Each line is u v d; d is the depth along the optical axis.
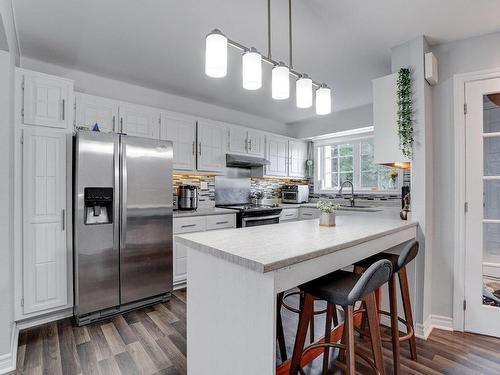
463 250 2.30
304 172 5.46
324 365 1.73
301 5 1.93
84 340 2.13
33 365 1.82
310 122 5.17
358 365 1.88
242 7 1.98
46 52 2.66
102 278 2.49
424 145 2.28
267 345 1.07
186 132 3.65
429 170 2.36
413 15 2.02
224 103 4.23
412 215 2.35
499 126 2.23
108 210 2.59
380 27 2.19
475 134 2.28
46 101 2.38
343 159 5.09
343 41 2.42
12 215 2.05
